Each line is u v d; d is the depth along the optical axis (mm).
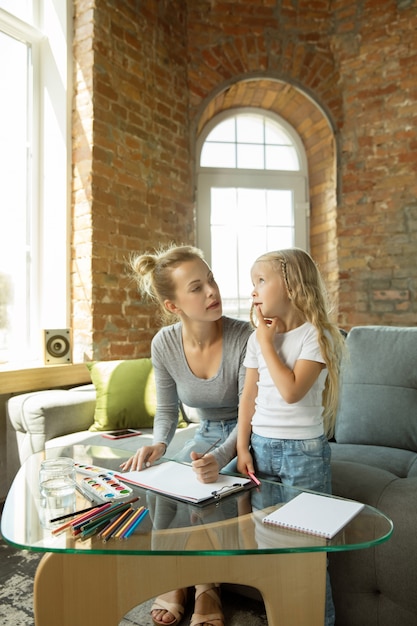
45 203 2896
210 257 3715
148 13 3156
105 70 2848
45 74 2895
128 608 943
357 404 1949
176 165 3352
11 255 2764
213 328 1544
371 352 2006
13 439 2236
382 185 3502
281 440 1251
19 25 2781
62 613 908
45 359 2543
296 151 3934
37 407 2102
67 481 1064
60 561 910
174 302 1477
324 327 1319
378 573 1221
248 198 3820
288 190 3898
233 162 3822
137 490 1096
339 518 908
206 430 1670
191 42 3506
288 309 1356
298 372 1234
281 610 1007
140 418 2270
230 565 984
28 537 881
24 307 2828
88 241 2756
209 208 3717
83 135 2799
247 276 3793
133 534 878
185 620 1369
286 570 1011
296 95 3686
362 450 1801
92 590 926
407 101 3449
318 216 3867
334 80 3654
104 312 2807
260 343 1281
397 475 1598
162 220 3223
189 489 1066
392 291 3449
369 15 3561
